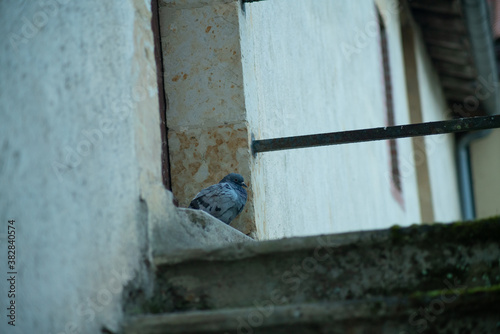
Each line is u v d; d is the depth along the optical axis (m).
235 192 8.84
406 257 6.34
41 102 5.81
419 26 26.92
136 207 6.54
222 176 9.23
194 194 9.25
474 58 26.11
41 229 5.59
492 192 37.31
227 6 9.53
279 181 10.77
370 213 17.78
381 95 20.50
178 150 9.38
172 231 7.09
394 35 23.30
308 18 13.58
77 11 6.30
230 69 9.39
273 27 11.28
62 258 5.65
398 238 6.31
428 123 8.95
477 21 21.73
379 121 19.81
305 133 12.50
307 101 12.85
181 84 9.49
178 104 9.47
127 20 6.92
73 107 6.08
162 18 9.65
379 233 6.35
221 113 9.34
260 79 10.23
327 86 14.47
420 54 26.98
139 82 6.95
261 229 9.43
